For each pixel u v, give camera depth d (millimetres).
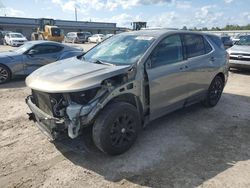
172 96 4750
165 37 4680
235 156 4016
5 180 3412
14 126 5094
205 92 5766
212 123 5277
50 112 3795
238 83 9008
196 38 5473
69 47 10227
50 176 3494
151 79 4227
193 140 4523
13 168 3670
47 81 3750
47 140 4469
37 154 4027
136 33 5062
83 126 3553
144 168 3666
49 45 9711
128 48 4562
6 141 4461
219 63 5953
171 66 4621
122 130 3875
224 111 5984
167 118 5496
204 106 6164
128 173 3553
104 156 3963
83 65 4246
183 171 3602
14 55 9086
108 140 3715
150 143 4379
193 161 3852
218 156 4000
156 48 4445
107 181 3389
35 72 4355
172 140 4508
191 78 5121
